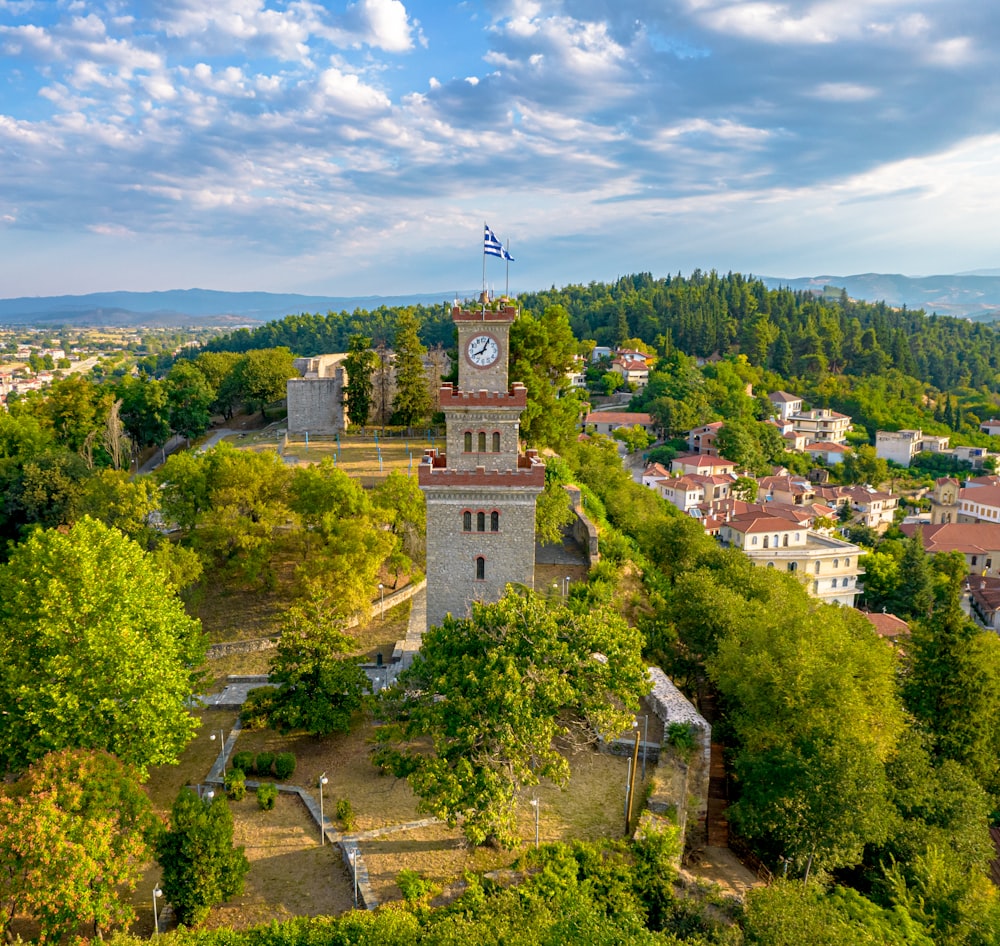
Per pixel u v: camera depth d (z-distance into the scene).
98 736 41.00
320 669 49.28
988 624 129.12
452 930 29.94
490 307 49.22
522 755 38.56
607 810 42.38
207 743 50.72
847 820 39.78
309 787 45.16
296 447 117.69
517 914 31.69
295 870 38.41
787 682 46.72
